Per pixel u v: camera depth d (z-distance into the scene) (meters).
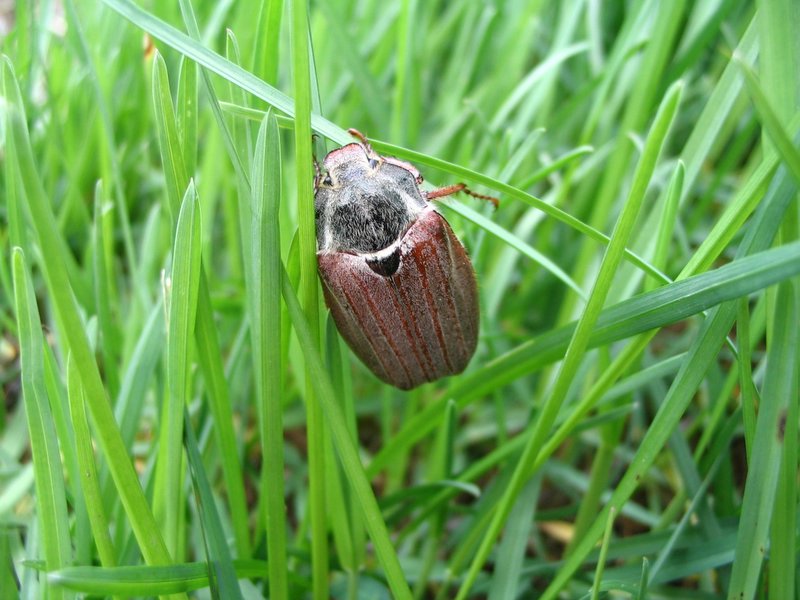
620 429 0.07
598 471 0.07
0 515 0.06
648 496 0.08
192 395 0.07
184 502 0.06
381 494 0.08
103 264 0.06
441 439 0.07
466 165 0.08
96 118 0.09
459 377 0.08
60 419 0.05
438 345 0.06
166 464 0.05
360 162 0.06
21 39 0.08
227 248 0.10
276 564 0.05
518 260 0.10
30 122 0.08
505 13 0.11
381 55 0.10
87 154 0.09
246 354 0.07
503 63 0.10
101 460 0.06
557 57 0.09
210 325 0.05
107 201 0.08
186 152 0.05
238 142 0.05
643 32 0.09
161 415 0.06
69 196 0.08
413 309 0.06
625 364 0.05
